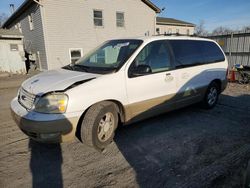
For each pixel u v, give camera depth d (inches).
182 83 180.1
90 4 627.2
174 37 182.1
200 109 222.2
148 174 113.5
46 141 118.1
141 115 156.3
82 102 122.5
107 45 177.0
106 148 140.3
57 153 134.5
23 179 109.7
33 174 113.7
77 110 121.1
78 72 146.3
